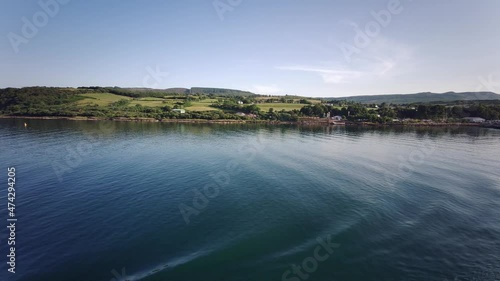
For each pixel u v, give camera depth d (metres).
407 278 18.12
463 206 30.25
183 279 17.80
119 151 59.50
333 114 169.25
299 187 36.28
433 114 144.00
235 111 170.62
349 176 41.75
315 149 66.19
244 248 21.33
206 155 57.25
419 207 29.73
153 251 21.11
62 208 29.27
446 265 19.64
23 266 19.22
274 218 26.80
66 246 21.83
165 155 56.56
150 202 31.11
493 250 21.70
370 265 19.38
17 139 70.25
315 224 25.45
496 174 43.59
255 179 40.12
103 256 20.45
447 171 45.28
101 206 29.88
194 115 144.75
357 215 27.38
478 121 136.38
